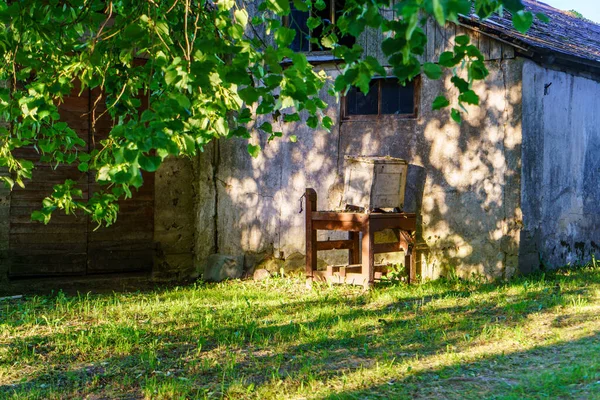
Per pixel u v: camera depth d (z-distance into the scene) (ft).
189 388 16.62
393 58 10.18
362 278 30.76
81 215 34.63
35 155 33.24
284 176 36.24
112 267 35.47
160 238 35.99
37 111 14.62
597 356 18.40
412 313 25.59
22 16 14.34
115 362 19.27
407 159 34.53
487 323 23.32
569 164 36.06
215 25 13.96
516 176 32.32
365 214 30.58
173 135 12.37
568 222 36.09
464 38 10.86
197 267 36.86
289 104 13.53
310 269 32.40
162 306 27.89
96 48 15.80
